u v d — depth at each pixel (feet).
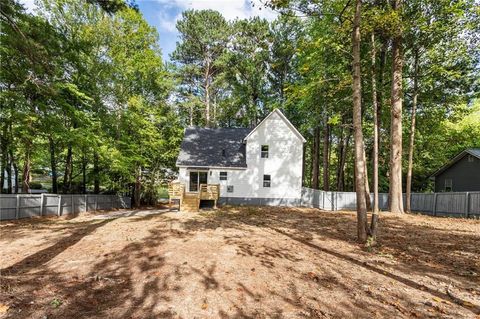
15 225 36.06
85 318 11.34
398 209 52.13
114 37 61.41
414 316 12.05
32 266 18.04
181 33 102.27
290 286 15.21
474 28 44.52
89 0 27.07
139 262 18.95
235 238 27.43
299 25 89.20
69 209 51.83
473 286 15.51
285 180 75.15
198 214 51.52
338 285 15.47
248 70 99.30
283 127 76.07
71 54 45.78
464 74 51.80
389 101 56.80
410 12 43.60
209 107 114.01
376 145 30.22
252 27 97.86
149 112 73.41
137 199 79.56
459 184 76.79
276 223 38.86
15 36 28.78
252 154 75.25
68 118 51.83
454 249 23.77
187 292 14.15
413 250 23.38
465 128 85.40
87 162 71.41
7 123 40.96
